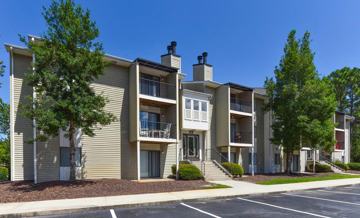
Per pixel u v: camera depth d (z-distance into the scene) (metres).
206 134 28.69
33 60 17.86
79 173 20.08
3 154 32.00
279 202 14.25
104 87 21.73
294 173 33.22
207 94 27.92
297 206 13.11
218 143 29.34
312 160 40.16
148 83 24.53
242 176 27.55
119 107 22.44
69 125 17.75
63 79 16.89
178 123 25.03
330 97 31.78
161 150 24.98
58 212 11.40
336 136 48.00
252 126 31.08
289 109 31.50
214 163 27.03
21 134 18.53
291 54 32.41
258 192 17.02
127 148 22.62
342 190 19.56
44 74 16.28
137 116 22.08
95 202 12.97
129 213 11.40
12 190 15.59
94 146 21.00
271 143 34.84
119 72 22.72
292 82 31.92
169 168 25.17
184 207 12.75
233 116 31.30
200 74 30.30
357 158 55.94
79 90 17.16
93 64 17.42
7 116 36.62
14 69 18.58
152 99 23.00
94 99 17.31
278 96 32.72
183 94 26.22
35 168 18.08
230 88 30.39
